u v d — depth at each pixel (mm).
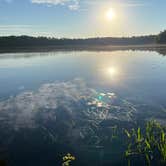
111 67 40594
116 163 11805
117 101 19984
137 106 18656
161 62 44375
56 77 31297
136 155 12266
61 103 19734
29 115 17375
